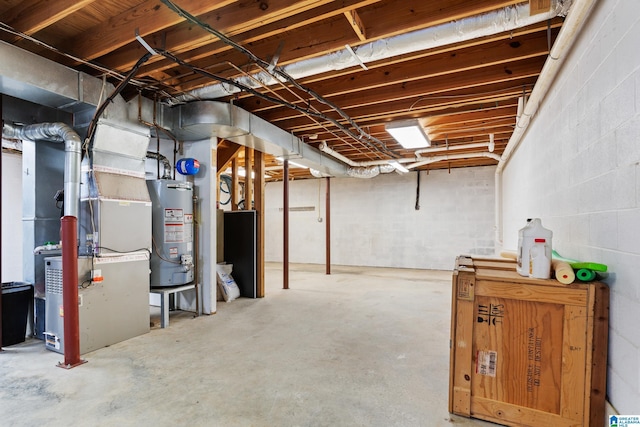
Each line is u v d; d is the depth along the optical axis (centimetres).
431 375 256
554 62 230
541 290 177
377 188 898
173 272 393
